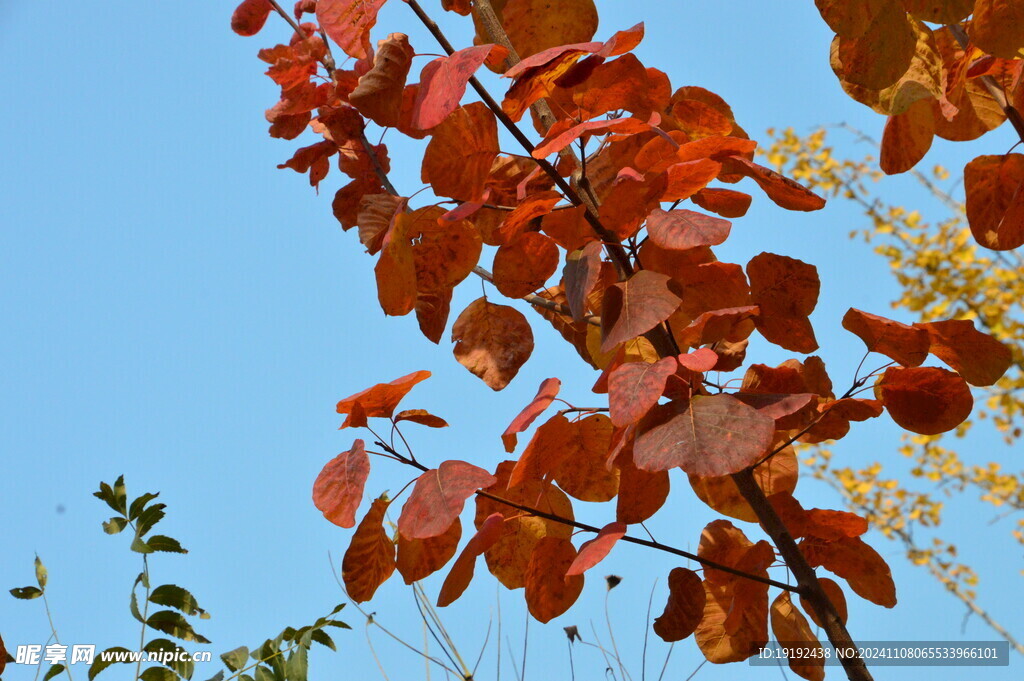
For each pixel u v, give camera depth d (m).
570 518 1.57
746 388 1.55
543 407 1.50
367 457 1.50
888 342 1.51
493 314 1.58
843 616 1.56
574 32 1.55
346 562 1.50
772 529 1.51
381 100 1.47
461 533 1.53
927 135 1.56
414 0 1.49
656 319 1.45
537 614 1.55
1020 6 1.44
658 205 1.49
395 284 1.46
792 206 1.52
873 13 1.43
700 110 1.56
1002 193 1.57
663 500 1.52
